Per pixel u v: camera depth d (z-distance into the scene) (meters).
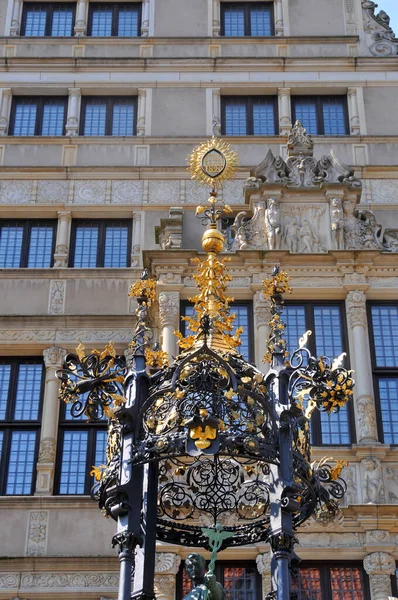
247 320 23.48
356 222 24.58
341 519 21.06
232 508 15.58
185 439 13.02
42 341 24.67
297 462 13.38
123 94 29.17
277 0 30.48
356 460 21.66
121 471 13.14
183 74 29.16
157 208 26.94
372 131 28.27
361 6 30.39
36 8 30.73
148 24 30.20
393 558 20.75
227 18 30.61
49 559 21.50
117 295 25.48
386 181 27.19
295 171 25.11
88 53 29.70
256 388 13.59
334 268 23.83
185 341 14.30
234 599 20.66
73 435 23.70
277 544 12.97
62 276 25.73
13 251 26.73
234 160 15.95
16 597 21.19
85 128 28.80
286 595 12.55
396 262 23.94
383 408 22.75
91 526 22.06
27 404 24.16
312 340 23.23
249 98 29.12
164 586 20.36
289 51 29.64
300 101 29.11
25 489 23.11
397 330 23.56
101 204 27.00
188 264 23.81
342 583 20.73
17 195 27.17
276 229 24.14
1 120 28.58
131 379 13.92
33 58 29.39
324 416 22.33
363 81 29.00
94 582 21.41
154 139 27.95
